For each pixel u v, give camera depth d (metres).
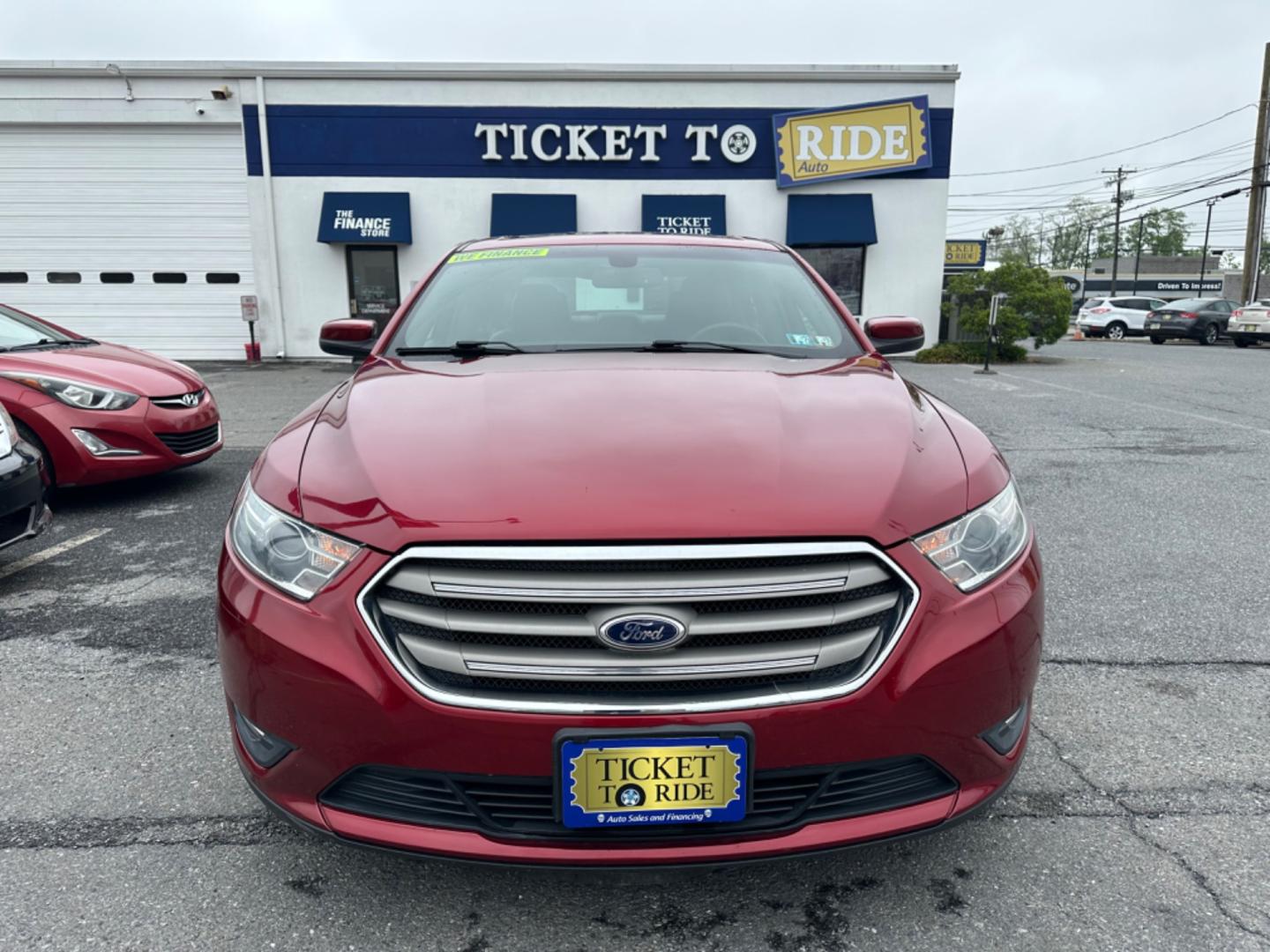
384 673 1.64
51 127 15.33
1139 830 2.18
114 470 5.20
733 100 15.49
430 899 1.95
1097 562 4.23
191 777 2.44
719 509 1.63
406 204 15.45
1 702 2.88
